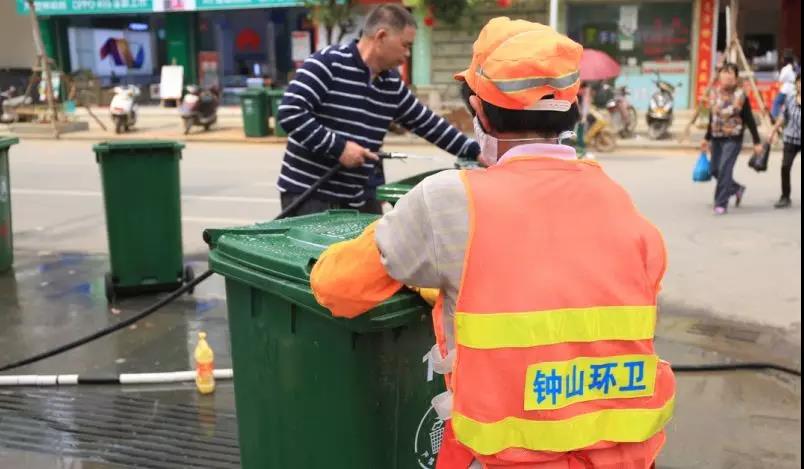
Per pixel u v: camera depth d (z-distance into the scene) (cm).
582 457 175
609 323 172
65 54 2628
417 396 231
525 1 2109
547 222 173
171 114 2369
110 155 570
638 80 2120
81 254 759
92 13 2502
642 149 1588
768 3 2120
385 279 186
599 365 173
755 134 916
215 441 372
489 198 173
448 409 183
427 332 230
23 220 924
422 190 177
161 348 502
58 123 1922
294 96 392
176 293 417
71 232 859
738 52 1658
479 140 191
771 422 406
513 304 168
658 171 1273
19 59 2634
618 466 176
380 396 218
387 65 402
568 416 169
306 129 389
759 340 525
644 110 2134
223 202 1030
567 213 175
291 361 232
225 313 573
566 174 179
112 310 579
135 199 586
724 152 902
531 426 168
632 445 178
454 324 175
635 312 174
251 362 248
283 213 402
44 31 2583
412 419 231
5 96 2131
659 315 575
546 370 168
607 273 173
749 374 469
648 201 1000
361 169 418
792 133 919
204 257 744
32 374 455
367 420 219
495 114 179
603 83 1778
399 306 207
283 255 231
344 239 251
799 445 381
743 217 899
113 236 587
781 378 463
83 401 418
